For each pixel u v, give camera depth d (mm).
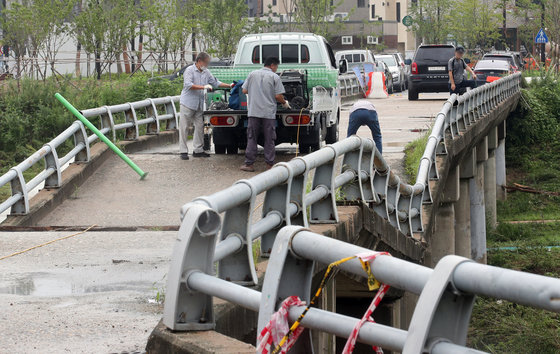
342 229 10188
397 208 13750
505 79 37375
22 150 28469
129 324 7402
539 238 35844
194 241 5992
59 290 8812
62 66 56312
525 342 18594
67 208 15273
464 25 76812
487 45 76625
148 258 10609
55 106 30219
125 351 6570
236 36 55000
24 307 8016
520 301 3652
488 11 76125
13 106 30125
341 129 26969
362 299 12641
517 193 43500
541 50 67188
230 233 7301
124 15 48938
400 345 4160
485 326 19984
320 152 9516
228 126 19344
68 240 11898
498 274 3738
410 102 40781
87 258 10633
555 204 42125
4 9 47094
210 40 55156
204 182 17188
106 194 16266
